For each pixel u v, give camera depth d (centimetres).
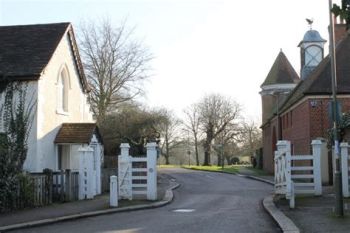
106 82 4900
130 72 5000
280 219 1454
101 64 4903
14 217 1608
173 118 8881
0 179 1748
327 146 2925
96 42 4912
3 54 2703
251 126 8950
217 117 8781
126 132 4431
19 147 2505
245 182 3956
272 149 5409
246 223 1493
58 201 2119
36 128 2542
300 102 3672
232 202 2234
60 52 2833
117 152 4378
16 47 2758
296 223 1377
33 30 2891
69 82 2952
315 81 3444
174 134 8981
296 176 2170
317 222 1386
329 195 2173
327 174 3234
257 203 2170
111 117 4556
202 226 1431
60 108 2856
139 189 2444
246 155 9106
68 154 2809
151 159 2242
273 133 5369
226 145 8719
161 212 1838
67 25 2920
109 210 1830
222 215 1708
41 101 2580
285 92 5994
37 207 1911
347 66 3534
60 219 1573
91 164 2323
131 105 4925
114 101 4919
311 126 3381
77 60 3047
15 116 2545
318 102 3394
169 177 4734
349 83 3428
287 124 4459
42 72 2564
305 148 3503
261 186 3447
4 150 1836
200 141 8988
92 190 2330
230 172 5547
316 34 4541
